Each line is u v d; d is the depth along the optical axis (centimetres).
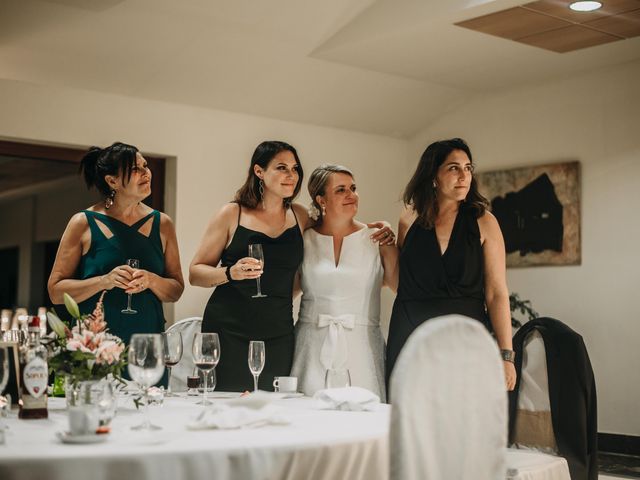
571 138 712
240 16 580
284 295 396
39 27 548
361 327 393
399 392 211
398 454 210
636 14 566
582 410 332
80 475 193
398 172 811
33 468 192
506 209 744
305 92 692
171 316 669
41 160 630
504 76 716
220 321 392
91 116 623
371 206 789
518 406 343
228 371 388
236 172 701
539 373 342
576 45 636
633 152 677
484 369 225
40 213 761
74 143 616
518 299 735
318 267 397
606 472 592
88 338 258
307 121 738
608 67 691
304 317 399
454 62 673
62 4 534
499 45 634
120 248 402
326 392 285
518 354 349
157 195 677
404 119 779
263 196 400
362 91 713
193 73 630
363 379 387
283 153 394
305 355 393
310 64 657
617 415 677
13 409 285
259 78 656
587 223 699
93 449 201
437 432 217
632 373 671
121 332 393
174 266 420
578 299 701
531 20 577
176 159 668
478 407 224
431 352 215
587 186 701
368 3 612
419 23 583
